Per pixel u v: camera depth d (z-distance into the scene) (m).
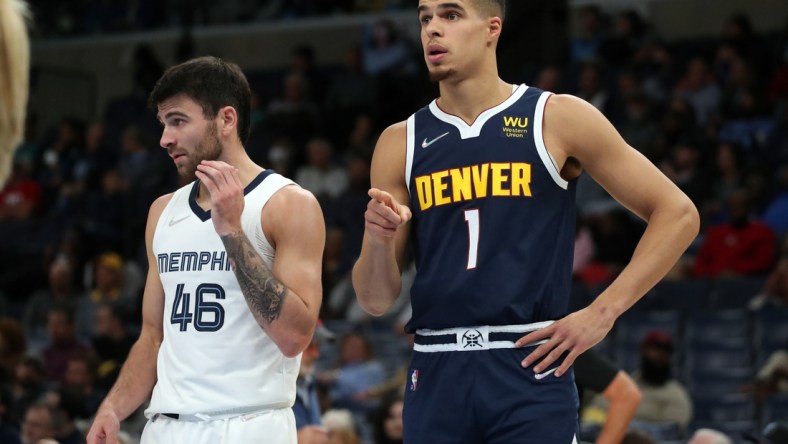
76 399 7.39
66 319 10.44
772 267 10.74
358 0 18.11
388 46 16.12
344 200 12.33
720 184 11.89
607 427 5.14
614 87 13.85
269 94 17.16
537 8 16.98
